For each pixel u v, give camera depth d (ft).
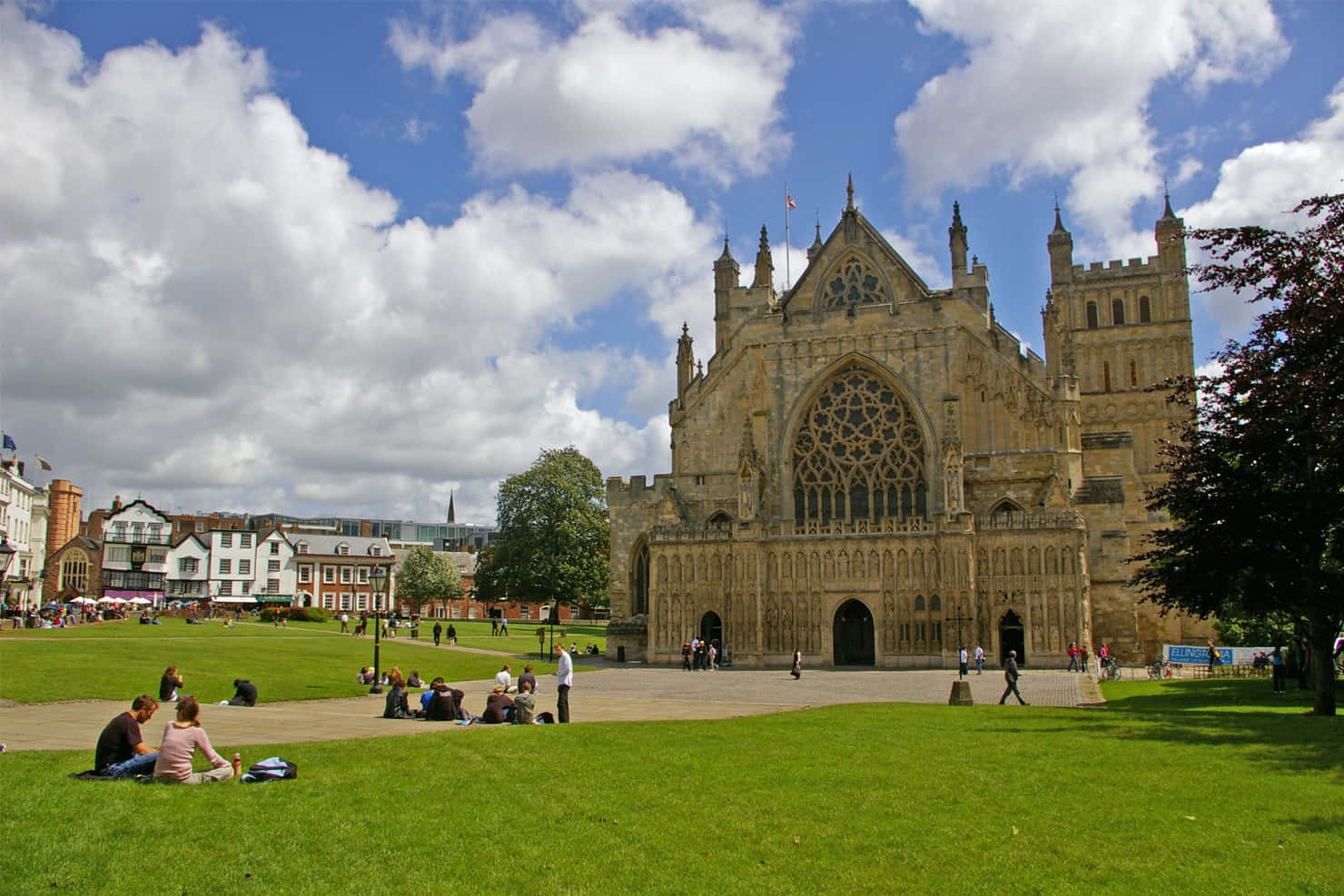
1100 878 57.41
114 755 75.72
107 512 605.31
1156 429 377.30
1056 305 394.73
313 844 61.00
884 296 312.50
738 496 296.10
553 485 449.48
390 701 130.21
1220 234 132.36
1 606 355.56
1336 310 124.57
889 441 295.48
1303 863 59.31
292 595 631.56
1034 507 275.39
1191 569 150.30
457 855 60.49
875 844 63.87
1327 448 132.87
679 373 339.98
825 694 190.19
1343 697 162.20
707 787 79.66
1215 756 93.56
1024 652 258.78
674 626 288.92
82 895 51.65
